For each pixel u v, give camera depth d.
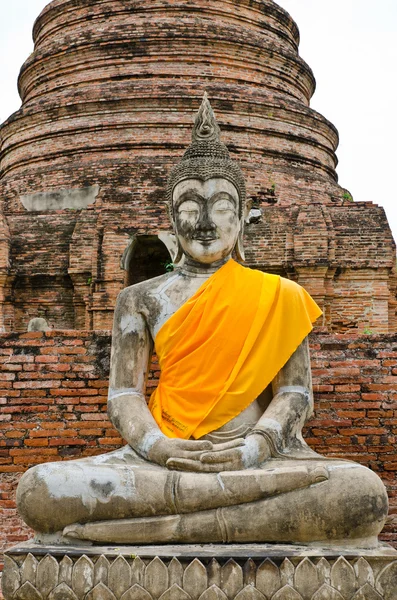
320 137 22.97
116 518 5.67
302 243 18.22
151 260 20.05
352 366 8.58
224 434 6.24
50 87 23.05
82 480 5.68
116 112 21.27
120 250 18.48
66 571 5.37
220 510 5.60
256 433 6.04
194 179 6.77
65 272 18.95
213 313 6.37
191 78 21.66
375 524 5.51
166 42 21.83
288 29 24.72
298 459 6.02
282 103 21.92
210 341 6.32
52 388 8.61
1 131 23.72
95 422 8.55
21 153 22.66
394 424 8.45
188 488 5.61
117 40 21.94
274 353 6.38
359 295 18.52
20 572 5.44
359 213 18.98
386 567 5.22
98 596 5.29
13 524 8.36
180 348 6.41
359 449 8.43
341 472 5.58
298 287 6.60
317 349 8.62
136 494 5.64
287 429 6.18
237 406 6.26
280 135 21.73
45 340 8.70
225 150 6.96
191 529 5.59
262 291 6.49
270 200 20.53
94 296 18.34
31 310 19.23
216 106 21.17
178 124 20.89
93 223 18.94
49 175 20.94
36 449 8.52
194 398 6.30
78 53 22.42
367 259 18.41
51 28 23.98
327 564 5.21
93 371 8.64
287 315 6.46
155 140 20.77
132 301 6.74
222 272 6.57
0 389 8.61
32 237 19.42
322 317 17.98
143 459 6.09
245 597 5.17
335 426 8.47
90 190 20.17
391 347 8.60
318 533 5.50
